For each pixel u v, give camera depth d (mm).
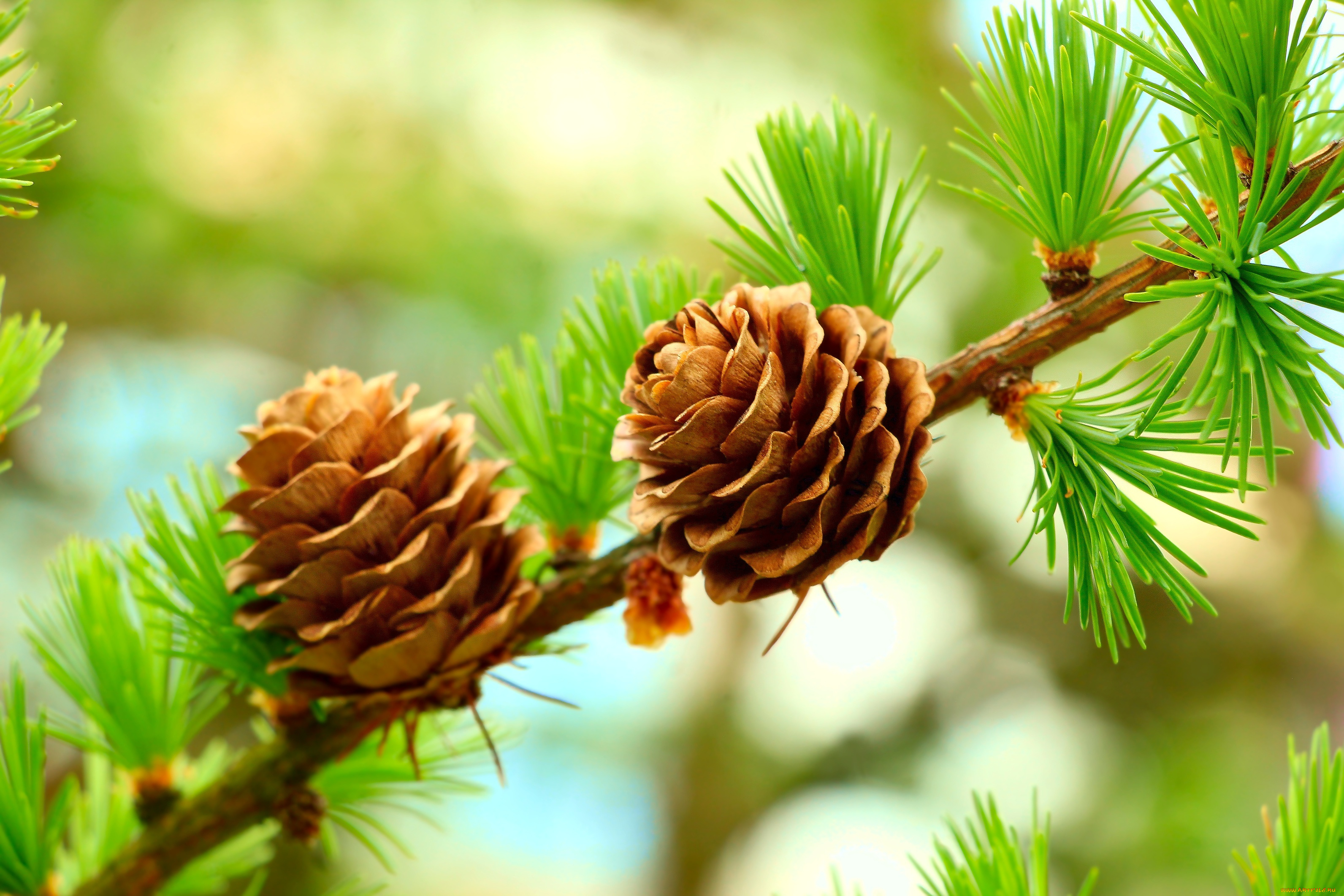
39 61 552
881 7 717
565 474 369
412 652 348
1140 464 342
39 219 587
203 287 632
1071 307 348
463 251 631
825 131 361
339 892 379
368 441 350
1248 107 334
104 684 371
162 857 361
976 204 682
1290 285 330
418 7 651
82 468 637
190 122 599
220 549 362
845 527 337
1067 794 798
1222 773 759
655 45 709
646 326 370
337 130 629
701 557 340
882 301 358
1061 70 346
